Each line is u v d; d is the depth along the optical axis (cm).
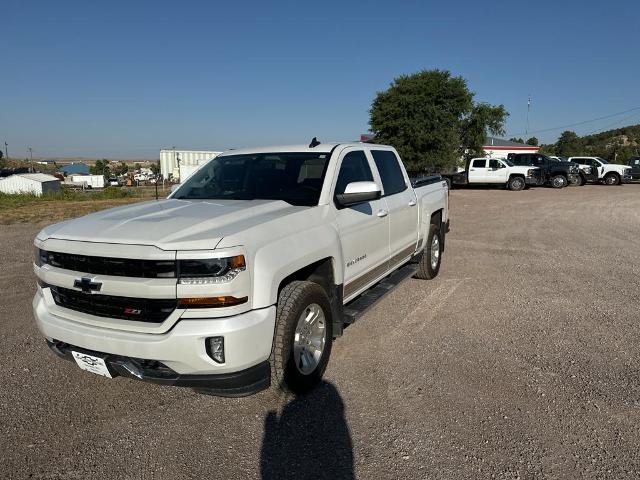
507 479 261
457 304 570
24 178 5050
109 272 291
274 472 270
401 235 534
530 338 461
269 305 301
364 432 307
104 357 296
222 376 285
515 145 5175
